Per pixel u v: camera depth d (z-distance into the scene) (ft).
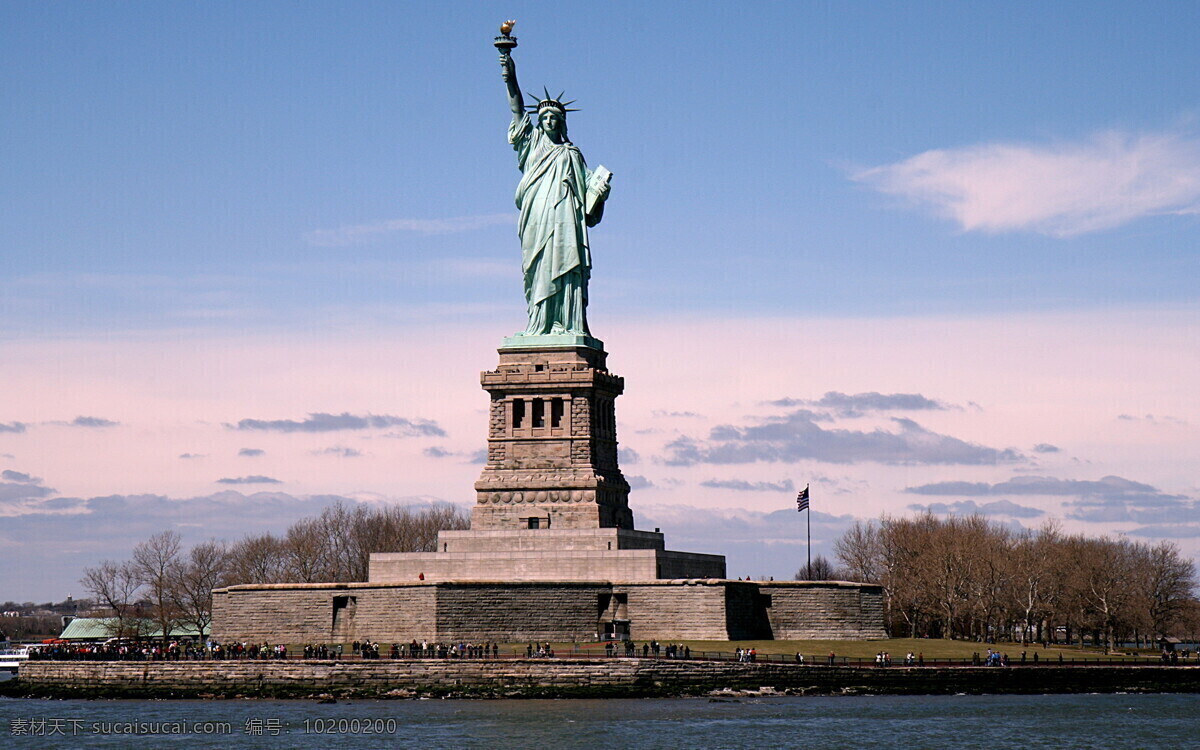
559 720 504.43
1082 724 510.17
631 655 578.66
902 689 586.86
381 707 538.88
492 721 502.38
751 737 474.49
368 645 588.91
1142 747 466.70
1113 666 618.03
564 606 633.20
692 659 572.10
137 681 586.86
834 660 593.01
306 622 645.10
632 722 500.74
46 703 566.77
